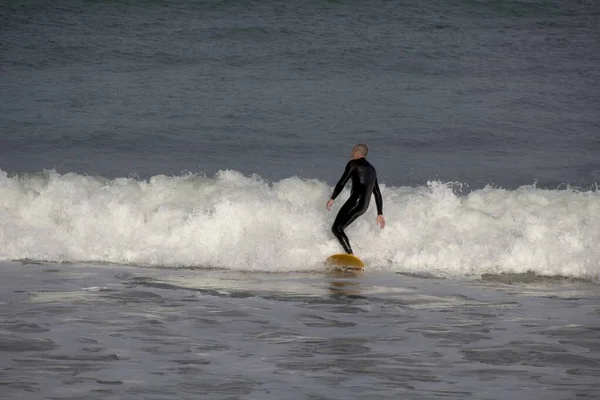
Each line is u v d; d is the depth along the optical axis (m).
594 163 77.12
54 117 87.31
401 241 48.50
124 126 84.81
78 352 29.08
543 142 84.62
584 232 48.03
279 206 49.81
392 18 126.25
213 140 81.38
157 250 47.22
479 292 40.69
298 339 31.30
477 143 83.81
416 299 38.75
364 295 39.44
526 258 45.91
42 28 118.06
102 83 99.75
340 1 130.12
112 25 120.19
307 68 107.75
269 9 127.12
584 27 127.56
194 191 54.59
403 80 104.94
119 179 56.84
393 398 25.06
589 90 103.19
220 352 29.45
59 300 36.78
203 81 101.44
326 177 70.06
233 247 47.47
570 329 33.38
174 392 25.27
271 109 92.00
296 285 41.50
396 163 76.06
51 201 51.59
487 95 100.12
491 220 50.28
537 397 25.30
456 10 130.38
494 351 30.12
